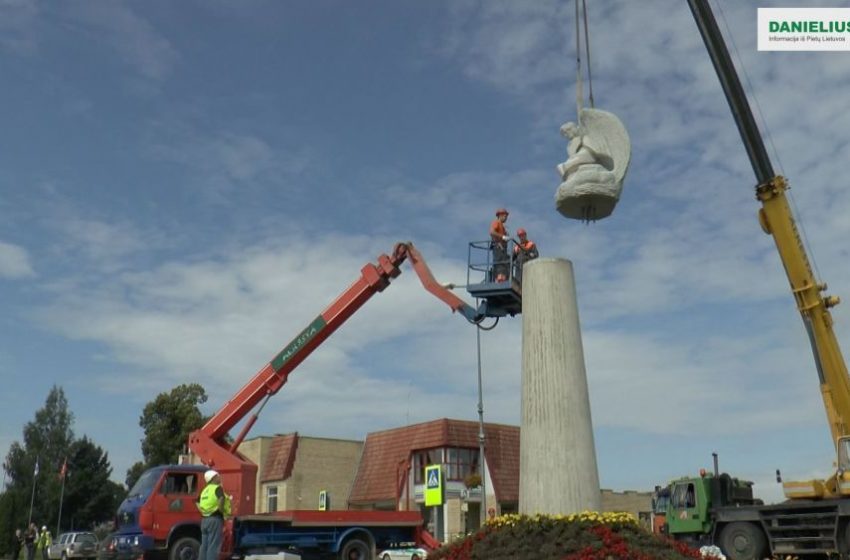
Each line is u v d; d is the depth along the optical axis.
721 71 20.23
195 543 19.69
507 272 18.44
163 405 44.31
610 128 10.81
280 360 22.50
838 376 19.83
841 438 19.73
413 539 22.62
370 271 22.47
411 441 39.16
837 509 20.02
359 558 21.48
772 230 20.52
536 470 9.61
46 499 69.44
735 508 22.17
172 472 20.00
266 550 20.66
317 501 40.28
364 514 21.89
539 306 10.09
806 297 20.19
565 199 10.62
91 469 72.94
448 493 36.78
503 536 9.24
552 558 8.59
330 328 22.59
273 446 42.09
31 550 33.88
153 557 19.86
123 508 20.17
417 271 21.66
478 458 38.47
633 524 9.32
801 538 20.45
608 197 10.52
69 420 73.50
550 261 10.23
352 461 42.06
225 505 12.16
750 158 20.67
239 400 22.44
